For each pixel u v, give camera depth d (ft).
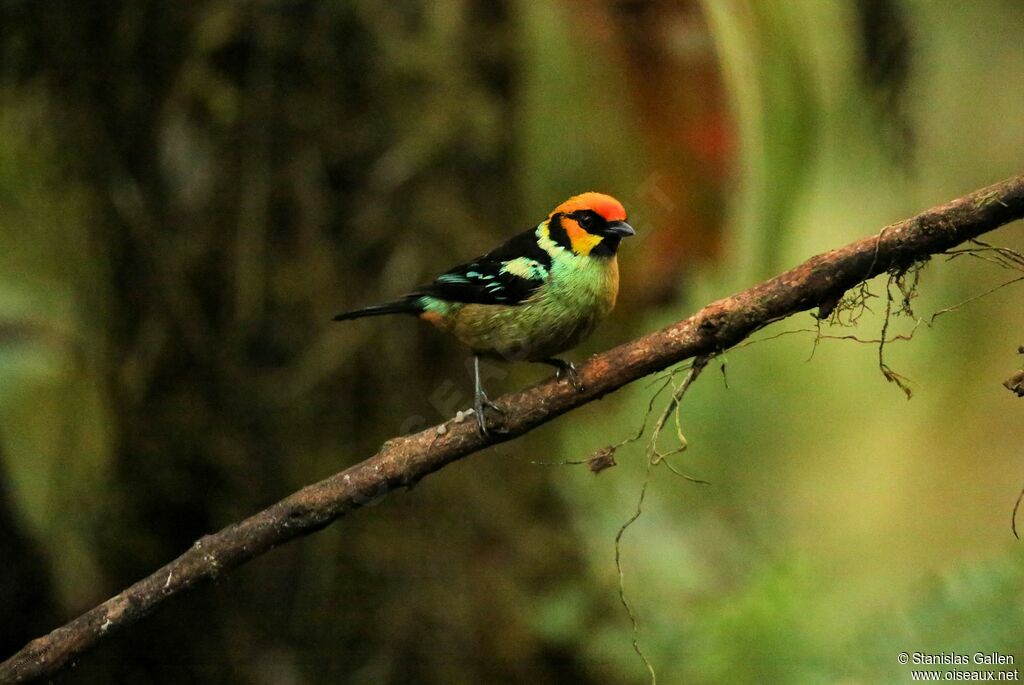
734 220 35.37
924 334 53.78
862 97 39.68
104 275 34.09
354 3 33.47
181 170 33.30
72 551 34.40
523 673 36.14
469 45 34.78
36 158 33.94
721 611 33.71
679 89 34.14
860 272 23.03
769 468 45.88
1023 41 54.90
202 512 34.22
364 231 34.14
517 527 37.42
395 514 35.88
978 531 48.01
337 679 34.81
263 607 34.63
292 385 34.01
